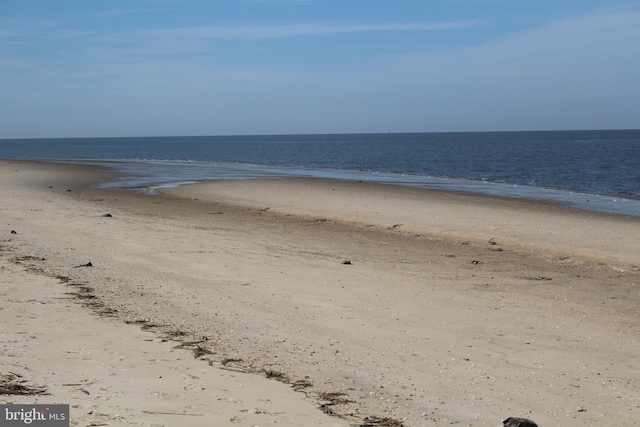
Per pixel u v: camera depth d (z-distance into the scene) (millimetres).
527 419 5816
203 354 7570
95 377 6414
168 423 5312
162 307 9836
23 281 10961
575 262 15359
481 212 23578
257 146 163875
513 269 14406
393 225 20578
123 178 41312
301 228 20062
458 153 99188
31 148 158875
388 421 5859
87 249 14656
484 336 9055
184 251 14930
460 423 5945
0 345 7254
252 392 6348
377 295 11305
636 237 18203
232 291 11219
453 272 13812
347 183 38125
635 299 11727
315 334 8852
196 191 31859
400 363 7758
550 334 9273
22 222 18734
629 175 49062
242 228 19609
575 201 30312
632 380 7438
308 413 5871
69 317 8820
